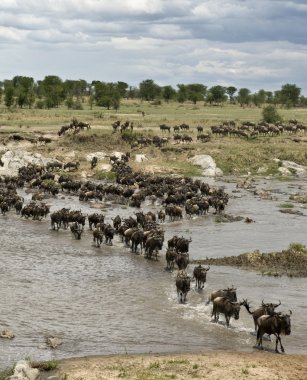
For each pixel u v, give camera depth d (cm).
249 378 3203
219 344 3781
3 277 5231
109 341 3809
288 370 3334
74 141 14425
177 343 3791
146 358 3503
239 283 5222
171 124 17775
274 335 3991
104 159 13438
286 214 8931
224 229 7719
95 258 6053
